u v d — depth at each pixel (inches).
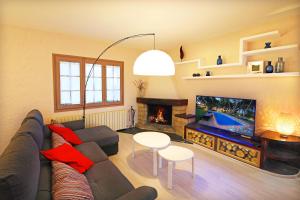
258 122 113.6
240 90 122.6
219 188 81.7
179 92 173.5
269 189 80.9
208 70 143.3
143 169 98.7
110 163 76.6
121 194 55.2
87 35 134.5
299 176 91.2
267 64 104.0
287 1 78.7
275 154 96.0
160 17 97.3
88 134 113.8
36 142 61.4
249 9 87.3
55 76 132.7
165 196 75.7
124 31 123.6
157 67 85.3
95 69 155.3
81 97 148.2
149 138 106.2
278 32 96.0
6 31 110.9
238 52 122.6
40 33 123.3
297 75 90.8
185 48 165.0
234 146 109.1
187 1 78.8
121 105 176.4
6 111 114.5
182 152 89.0
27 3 81.6
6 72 112.9
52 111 133.4
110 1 79.0
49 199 46.5
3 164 36.8
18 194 33.9
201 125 140.9
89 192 48.2
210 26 112.3
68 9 88.2
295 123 97.7
